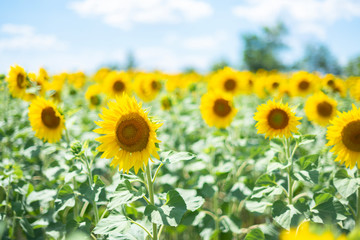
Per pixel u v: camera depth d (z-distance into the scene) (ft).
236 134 24.97
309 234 4.19
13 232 14.57
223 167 17.21
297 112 19.79
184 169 22.11
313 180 12.02
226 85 29.84
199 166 17.65
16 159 19.67
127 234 11.19
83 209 13.91
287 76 48.21
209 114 22.79
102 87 28.76
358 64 73.72
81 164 12.64
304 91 32.32
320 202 12.31
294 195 17.51
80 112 27.40
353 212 13.20
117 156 11.24
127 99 11.17
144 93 30.73
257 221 21.43
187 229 19.27
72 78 45.27
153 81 30.73
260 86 34.96
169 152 11.27
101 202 12.48
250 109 31.73
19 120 21.43
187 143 24.84
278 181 15.06
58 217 15.64
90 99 27.84
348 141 12.41
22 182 15.74
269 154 15.83
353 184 12.33
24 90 19.62
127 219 10.95
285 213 11.94
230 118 22.70
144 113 10.93
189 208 11.50
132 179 10.84
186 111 30.91
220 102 22.58
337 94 32.24
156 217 9.83
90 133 18.78
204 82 58.59
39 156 21.68
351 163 12.45
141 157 10.98
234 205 19.35
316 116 21.06
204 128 28.27
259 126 13.97
